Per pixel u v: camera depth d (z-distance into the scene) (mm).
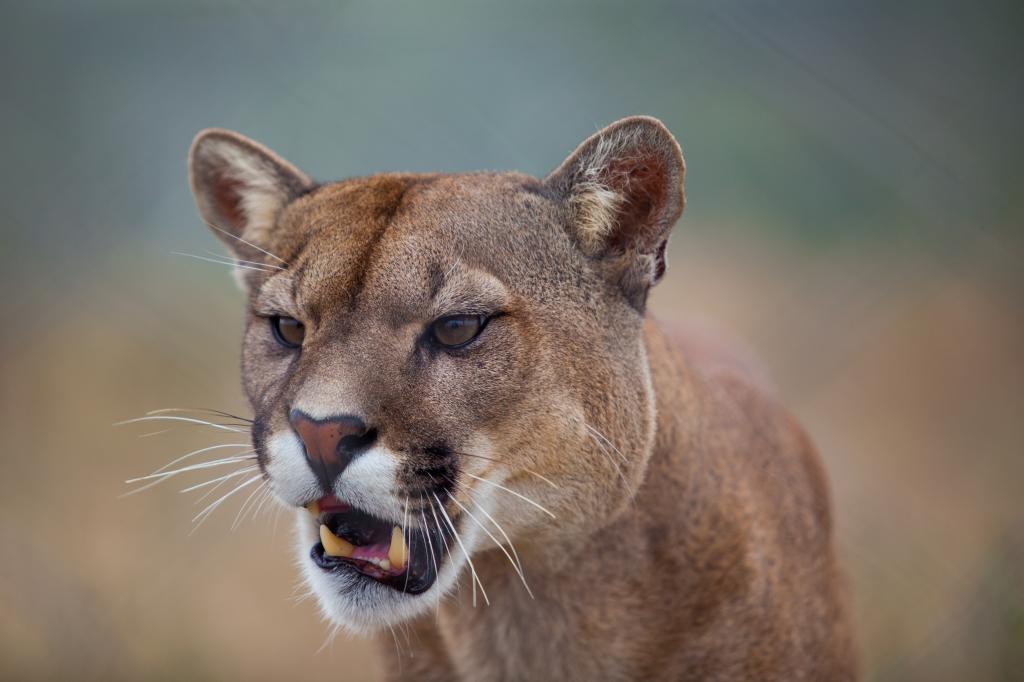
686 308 15508
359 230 6746
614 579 7156
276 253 7359
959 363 14773
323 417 5992
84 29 13883
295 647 11188
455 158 12898
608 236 6980
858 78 13242
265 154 7840
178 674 10867
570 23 13406
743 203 16406
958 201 13109
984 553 11031
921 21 14711
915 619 11156
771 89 13398
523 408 6496
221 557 11672
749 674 7430
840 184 16016
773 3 12859
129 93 13828
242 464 9539
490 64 13188
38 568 11523
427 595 6590
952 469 13250
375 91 12852
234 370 13320
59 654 11078
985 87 15133
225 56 13406
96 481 12383
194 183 8125
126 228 13945
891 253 15438
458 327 6473
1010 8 15461
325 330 6457
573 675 7402
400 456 6141
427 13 13070
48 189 13852
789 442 9070
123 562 11633
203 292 14008
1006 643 10227
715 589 7305
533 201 6945
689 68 13555
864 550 12156
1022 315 14508
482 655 7570
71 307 13867
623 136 6859
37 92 13844
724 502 7441
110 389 13367
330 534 6609
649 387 7074
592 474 6762
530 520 6758
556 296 6750
